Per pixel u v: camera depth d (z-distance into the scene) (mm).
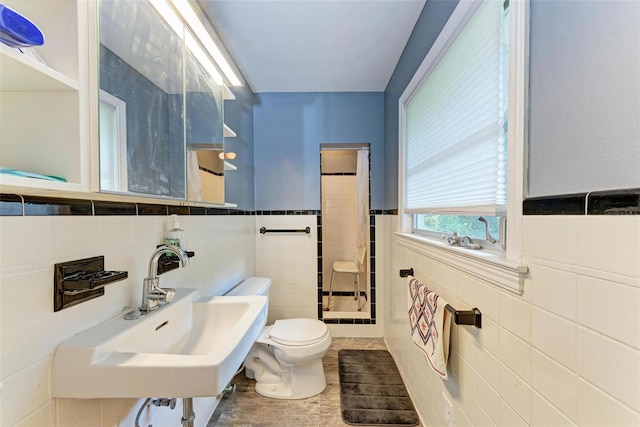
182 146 1197
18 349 597
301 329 1833
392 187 2256
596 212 516
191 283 1389
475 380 940
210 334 1146
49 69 569
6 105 636
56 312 681
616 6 479
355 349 2342
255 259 2625
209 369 682
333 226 3426
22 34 490
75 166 646
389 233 2350
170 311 1011
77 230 744
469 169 1094
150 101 990
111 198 835
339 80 2369
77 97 648
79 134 648
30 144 644
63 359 672
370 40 1793
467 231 1222
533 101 685
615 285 482
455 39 1189
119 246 901
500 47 892
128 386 671
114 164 782
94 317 798
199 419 1419
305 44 1829
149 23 988
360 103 2604
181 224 1294
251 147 2547
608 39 493
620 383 474
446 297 1169
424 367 1463
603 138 503
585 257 539
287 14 1538
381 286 2592
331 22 1611
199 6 1461
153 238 1079
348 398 1702
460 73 1155
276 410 1606
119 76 816
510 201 759
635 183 451
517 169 732
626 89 463
